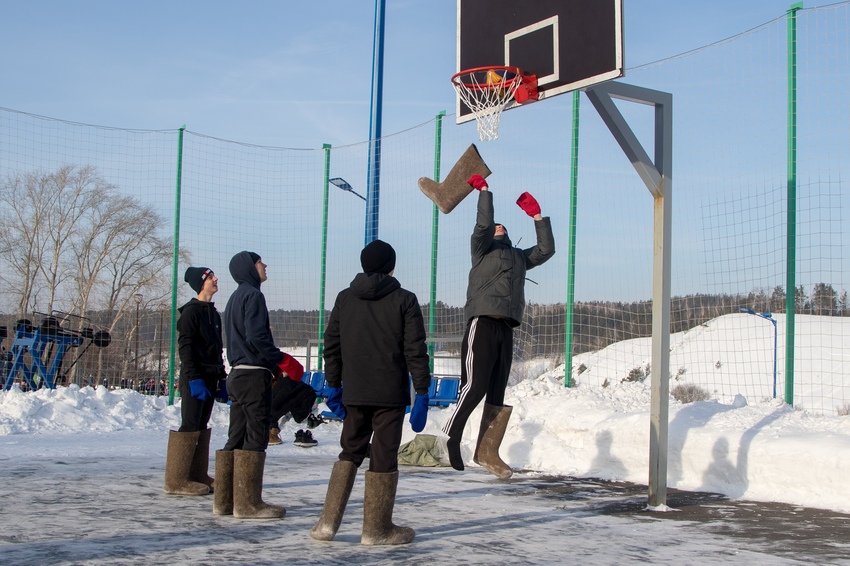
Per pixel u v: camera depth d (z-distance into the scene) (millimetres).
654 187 5453
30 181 30234
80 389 11297
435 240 11930
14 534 4195
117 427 10453
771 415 6852
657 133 5586
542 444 7836
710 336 9305
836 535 4523
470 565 3686
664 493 5406
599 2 5305
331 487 4227
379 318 4234
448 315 11836
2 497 5363
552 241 5973
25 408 10141
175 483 5609
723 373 9141
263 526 4566
